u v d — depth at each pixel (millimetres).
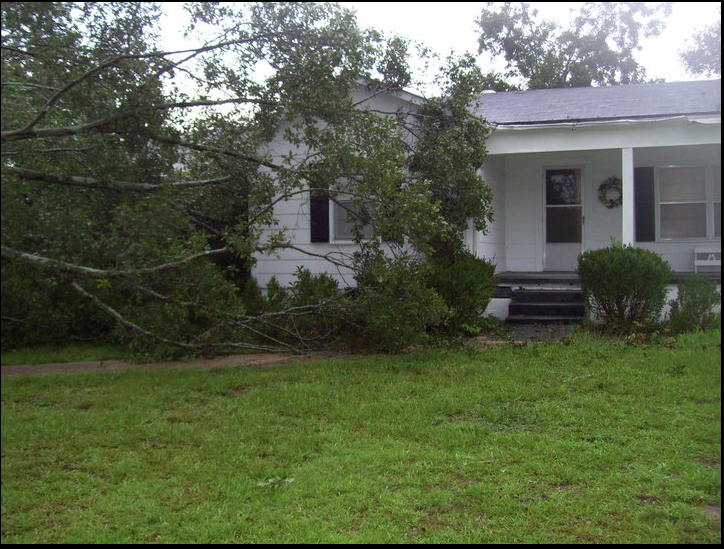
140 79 7598
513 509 4320
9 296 9070
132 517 4395
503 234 13648
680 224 12805
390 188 8117
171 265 7359
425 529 4117
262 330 9953
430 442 5559
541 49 23891
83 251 7395
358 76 9000
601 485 4633
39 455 5480
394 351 9062
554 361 7988
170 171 8586
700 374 7172
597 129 10828
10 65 6805
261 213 8281
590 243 13258
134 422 6219
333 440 5648
